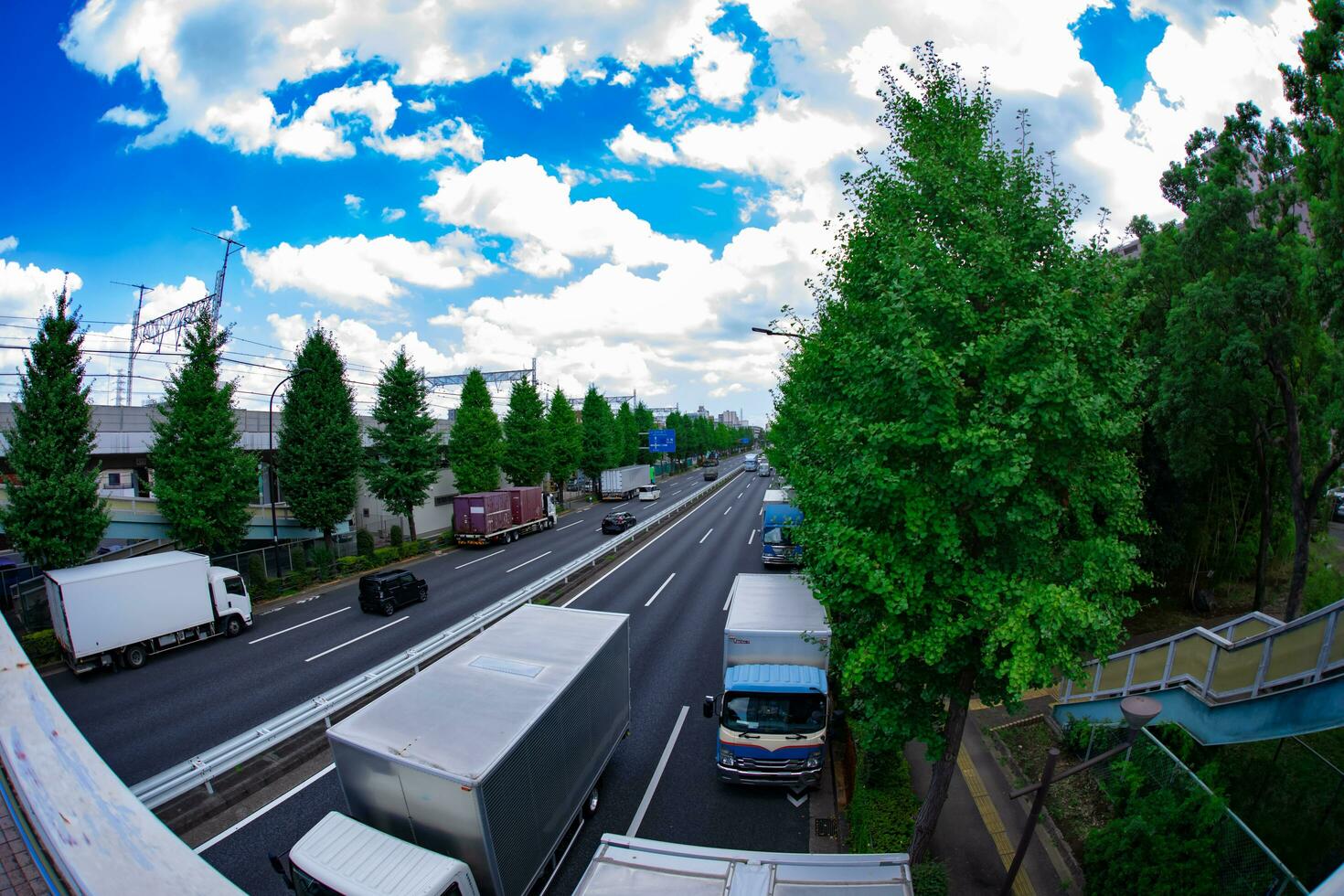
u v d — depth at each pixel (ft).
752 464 353.31
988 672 24.79
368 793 26.43
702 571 98.12
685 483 290.97
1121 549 23.79
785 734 38.11
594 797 37.14
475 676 32.89
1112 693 39.86
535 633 39.40
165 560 66.54
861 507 23.88
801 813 37.29
